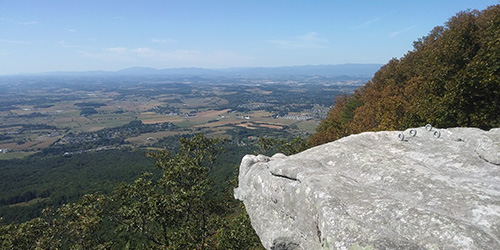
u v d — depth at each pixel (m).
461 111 22.27
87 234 21.02
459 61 28.69
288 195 10.51
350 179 9.75
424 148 11.70
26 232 20.11
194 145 29.41
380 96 51.38
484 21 35.97
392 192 8.62
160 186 24.09
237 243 20.44
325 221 7.67
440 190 7.97
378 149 12.41
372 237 6.48
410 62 54.31
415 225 6.47
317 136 53.41
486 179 8.65
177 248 19.89
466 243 5.63
